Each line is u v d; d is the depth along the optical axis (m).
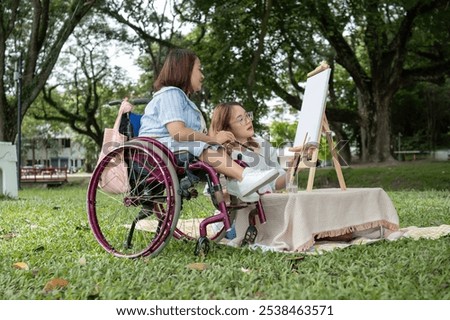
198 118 3.53
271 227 3.66
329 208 3.59
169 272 2.76
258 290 2.36
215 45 15.94
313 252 3.33
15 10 15.83
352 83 24.78
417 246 3.26
